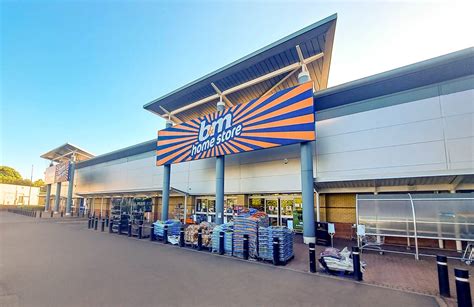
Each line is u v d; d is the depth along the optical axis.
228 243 9.62
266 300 5.09
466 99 9.81
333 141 12.55
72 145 34.50
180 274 6.88
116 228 17.02
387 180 10.68
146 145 24.19
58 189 38.25
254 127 13.48
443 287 5.37
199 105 20.31
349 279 6.50
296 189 13.49
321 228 11.34
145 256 9.15
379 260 8.55
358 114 12.12
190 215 19.19
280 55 13.96
